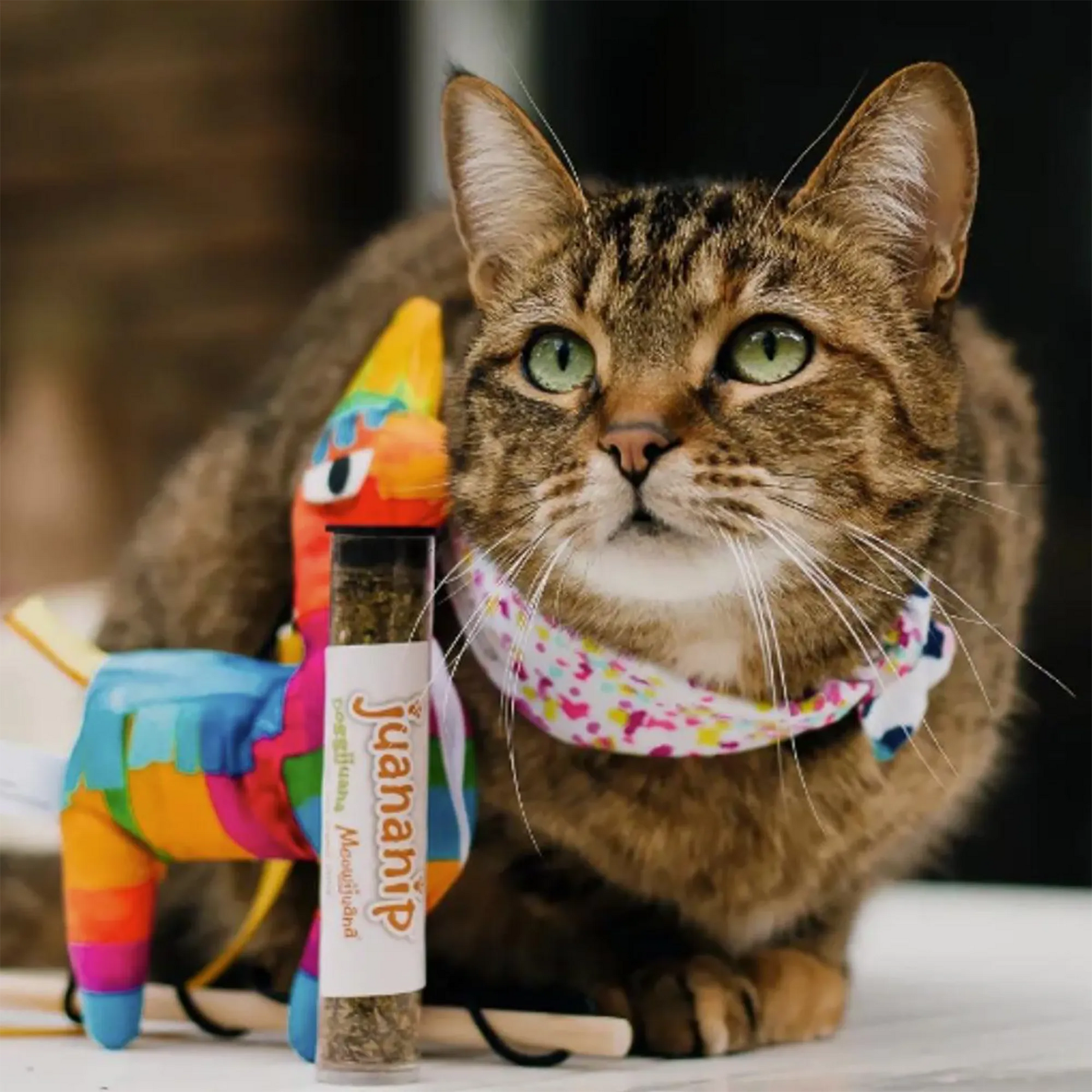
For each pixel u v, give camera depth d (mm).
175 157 1575
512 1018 649
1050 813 1233
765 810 676
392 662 618
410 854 620
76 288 1626
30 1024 694
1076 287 1271
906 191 672
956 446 688
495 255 697
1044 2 1265
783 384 650
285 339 856
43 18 1599
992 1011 757
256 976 706
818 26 1316
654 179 1188
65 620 1108
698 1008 666
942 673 679
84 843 653
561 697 659
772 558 648
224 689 644
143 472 1601
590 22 1372
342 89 1527
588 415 653
